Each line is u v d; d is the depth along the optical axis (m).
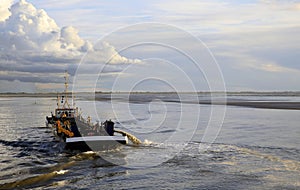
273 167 20.88
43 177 18.80
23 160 22.97
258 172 19.84
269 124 42.59
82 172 19.98
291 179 18.59
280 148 26.23
